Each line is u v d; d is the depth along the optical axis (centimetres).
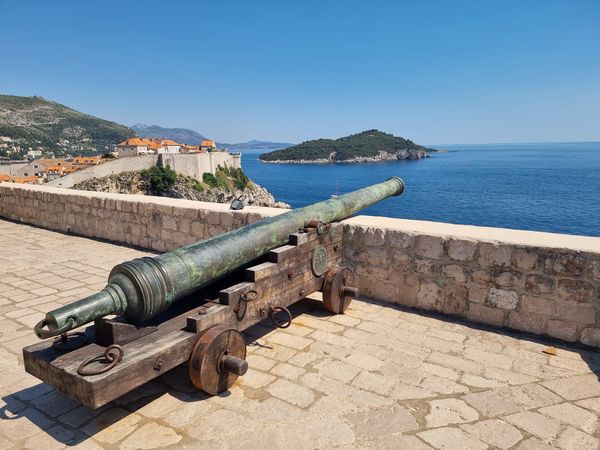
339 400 303
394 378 333
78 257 690
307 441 261
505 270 424
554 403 304
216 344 293
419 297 474
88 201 830
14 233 873
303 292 412
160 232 730
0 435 267
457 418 285
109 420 280
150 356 258
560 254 397
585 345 394
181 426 274
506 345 395
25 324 432
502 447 258
